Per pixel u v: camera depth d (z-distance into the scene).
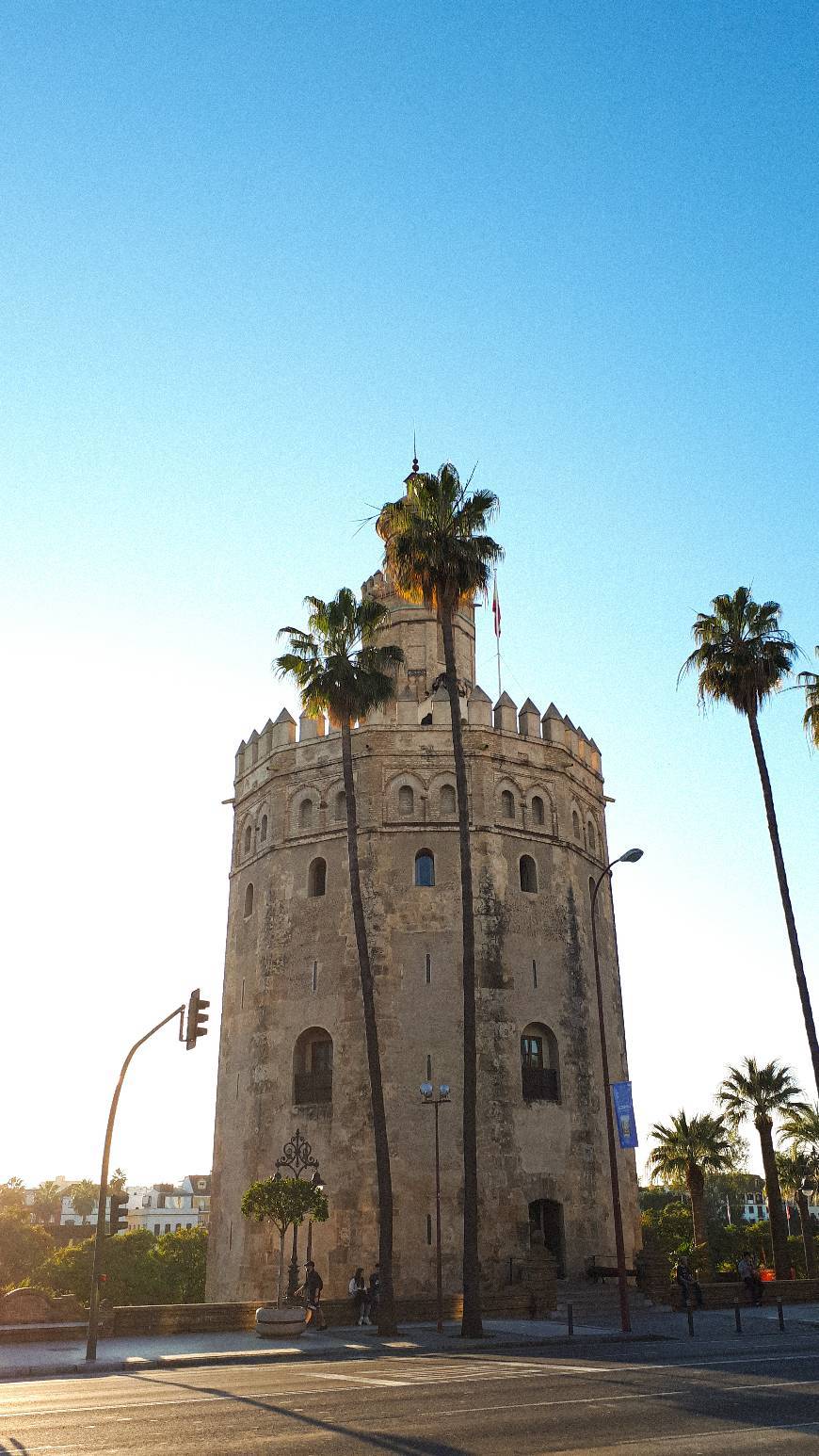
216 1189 43.69
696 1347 26.27
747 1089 55.94
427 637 50.28
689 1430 14.00
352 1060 40.31
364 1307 33.28
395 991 41.00
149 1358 24.22
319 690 36.28
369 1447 13.02
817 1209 102.94
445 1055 40.34
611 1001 46.84
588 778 49.97
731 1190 124.38
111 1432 14.23
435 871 42.81
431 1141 39.22
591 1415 15.30
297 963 43.06
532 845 44.72
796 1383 18.59
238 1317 31.89
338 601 37.75
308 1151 35.81
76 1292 67.62
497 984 41.38
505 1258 38.06
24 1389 19.50
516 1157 39.50
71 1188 164.88
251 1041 43.25
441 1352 26.11
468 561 35.84
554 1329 31.00
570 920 44.59
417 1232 38.12
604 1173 42.34
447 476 37.19
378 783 43.91
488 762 44.62
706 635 41.53
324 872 44.22
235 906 48.06
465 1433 13.90
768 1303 41.66
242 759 50.69
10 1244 75.06
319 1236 38.75
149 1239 79.06
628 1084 32.22
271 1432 14.10
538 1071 41.62
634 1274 40.00
